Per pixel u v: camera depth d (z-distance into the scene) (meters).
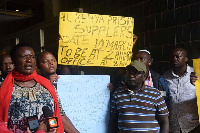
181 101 3.01
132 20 2.96
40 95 1.85
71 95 2.64
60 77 2.60
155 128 2.37
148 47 4.48
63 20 2.70
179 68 3.07
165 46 4.18
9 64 2.78
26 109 1.77
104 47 2.84
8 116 1.74
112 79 3.26
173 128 3.07
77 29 2.73
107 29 2.85
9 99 1.75
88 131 2.70
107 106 2.78
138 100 2.39
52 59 2.55
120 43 2.91
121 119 2.42
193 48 3.74
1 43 10.74
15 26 10.53
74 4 6.96
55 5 7.88
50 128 1.66
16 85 1.82
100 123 2.75
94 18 2.79
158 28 4.29
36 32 8.04
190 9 3.79
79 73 3.68
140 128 2.34
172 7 4.06
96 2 5.57
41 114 1.80
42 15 9.53
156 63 4.34
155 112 2.43
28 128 1.67
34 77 1.90
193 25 3.74
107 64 2.86
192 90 3.00
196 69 2.87
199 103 2.83
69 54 2.71
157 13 4.30
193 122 2.99
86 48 2.77
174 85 3.09
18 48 1.84
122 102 2.43
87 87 2.70
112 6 5.18
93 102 2.72
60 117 1.97
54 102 1.94
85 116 2.69
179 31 3.95
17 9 10.64
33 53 1.88
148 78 2.93
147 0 4.47
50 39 7.38
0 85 1.83
